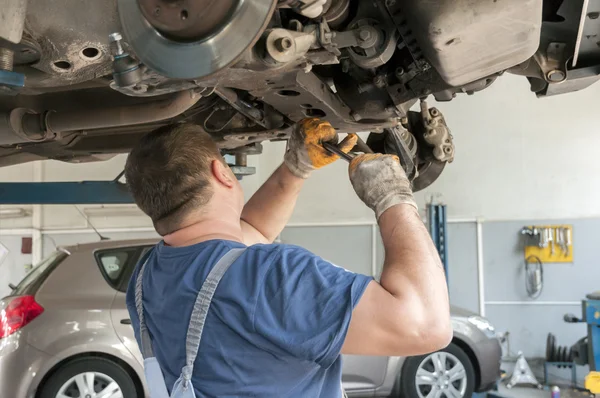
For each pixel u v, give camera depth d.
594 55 1.54
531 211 6.27
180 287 0.99
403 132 1.79
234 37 0.95
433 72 1.46
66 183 3.90
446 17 1.21
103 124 1.70
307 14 1.08
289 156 1.40
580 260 6.05
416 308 0.88
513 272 6.23
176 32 0.97
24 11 1.08
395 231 0.99
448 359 4.12
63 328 3.39
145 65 1.06
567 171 6.21
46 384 3.37
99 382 3.46
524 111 6.36
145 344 1.07
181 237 1.07
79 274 3.58
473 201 6.42
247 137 1.72
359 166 1.08
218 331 0.93
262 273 0.93
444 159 1.89
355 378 3.92
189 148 1.07
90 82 1.71
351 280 0.90
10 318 3.35
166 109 1.59
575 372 5.27
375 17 1.31
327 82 1.62
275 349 0.90
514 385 5.36
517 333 6.14
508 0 1.18
